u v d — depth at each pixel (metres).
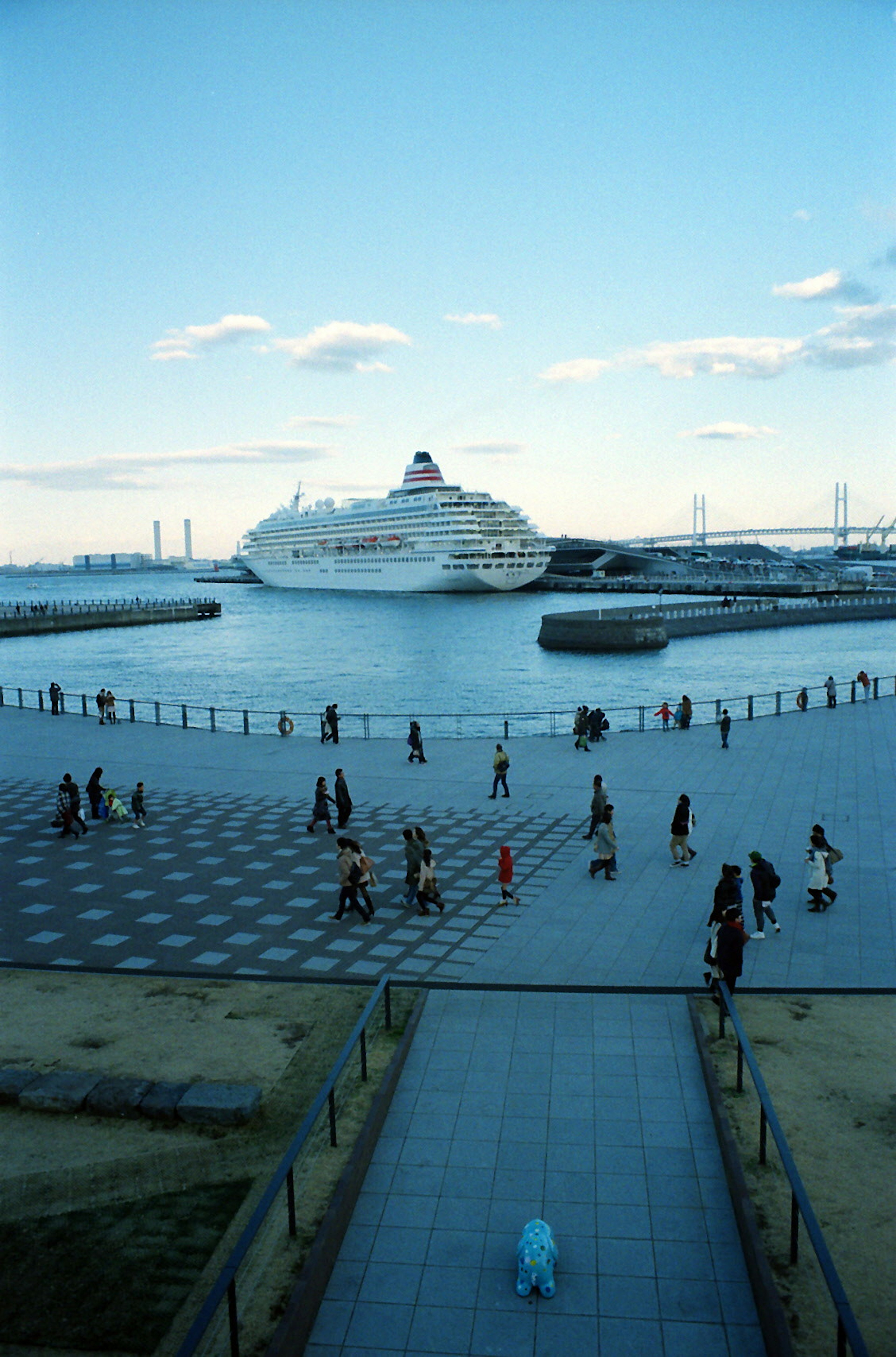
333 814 23.61
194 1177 8.79
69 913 17.39
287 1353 6.57
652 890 18.06
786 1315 6.79
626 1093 10.23
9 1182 8.76
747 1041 9.58
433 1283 7.48
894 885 18.14
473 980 14.18
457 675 75.88
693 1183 8.66
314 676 77.06
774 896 15.78
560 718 53.56
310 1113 8.27
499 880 18.81
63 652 100.88
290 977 13.70
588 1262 7.67
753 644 97.81
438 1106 10.03
